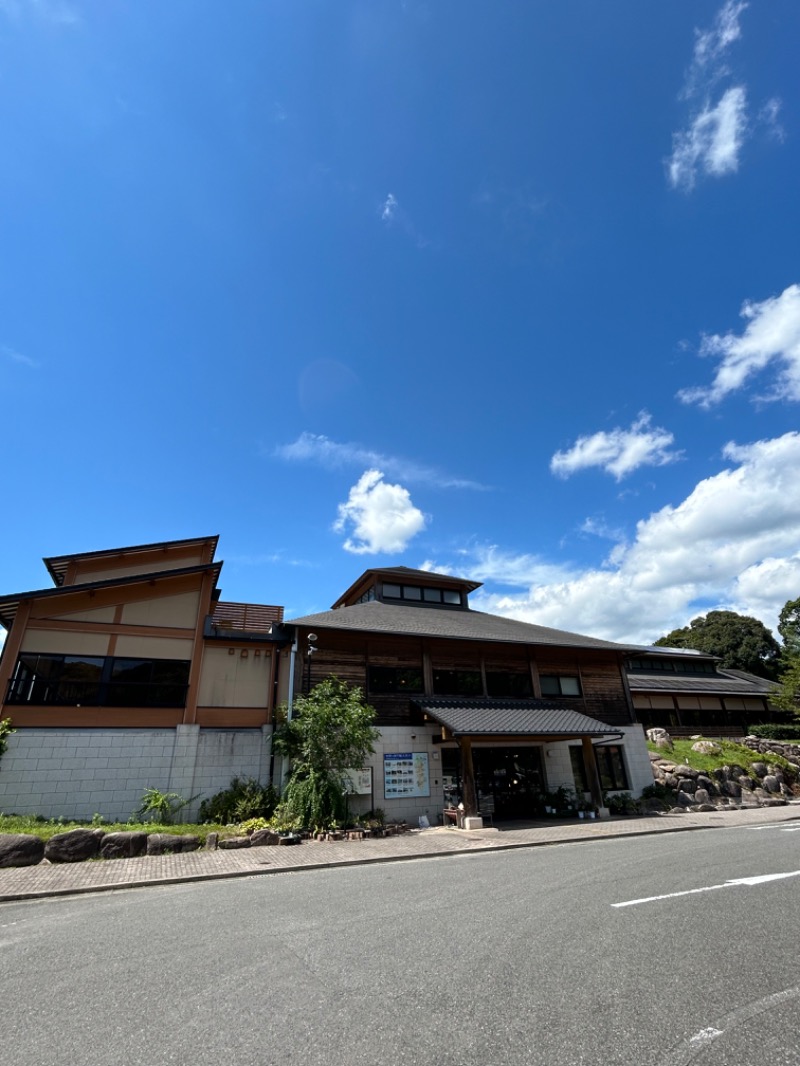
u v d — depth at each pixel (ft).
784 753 78.33
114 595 49.55
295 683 50.62
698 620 149.38
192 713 48.19
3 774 41.78
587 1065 9.59
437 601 78.13
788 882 23.09
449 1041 10.46
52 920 19.97
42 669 45.52
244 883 26.16
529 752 58.34
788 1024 10.95
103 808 43.32
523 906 20.33
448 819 48.03
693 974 13.51
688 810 57.21
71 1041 10.78
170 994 12.92
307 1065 9.74
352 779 47.29
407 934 17.13
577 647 63.41
